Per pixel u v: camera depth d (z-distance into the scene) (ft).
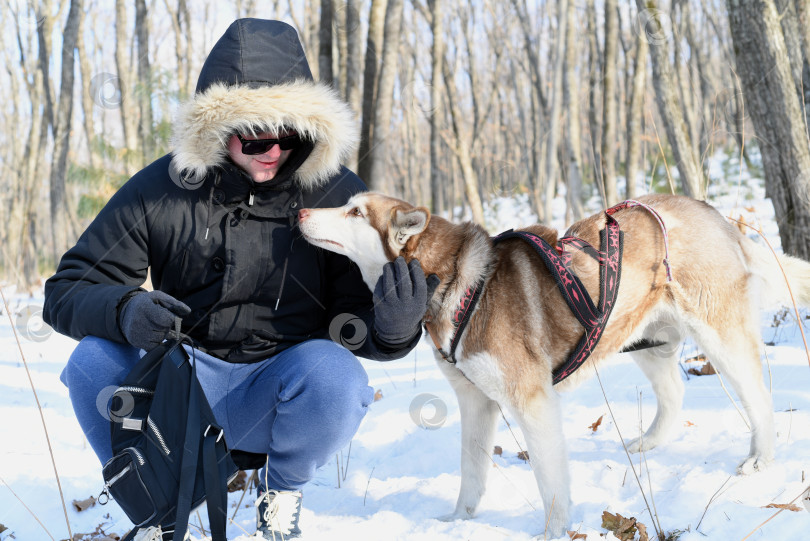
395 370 16.89
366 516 8.80
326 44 27.50
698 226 9.61
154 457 6.48
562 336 8.68
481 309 8.47
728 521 7.48
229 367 7.79
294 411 7.21
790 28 20.54
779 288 10.30
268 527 7.80
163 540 6.71
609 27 38.45
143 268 7.70
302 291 8.02
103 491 6.56
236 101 7.09
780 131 18.85
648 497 8.54
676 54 54.80
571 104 41.45
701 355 14.89
